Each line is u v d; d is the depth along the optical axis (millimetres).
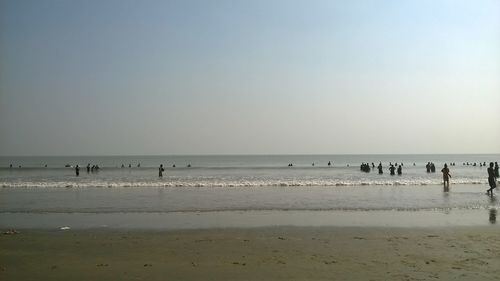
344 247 11305
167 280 8102
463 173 55844
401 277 8258
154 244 11789
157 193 27453
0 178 45969
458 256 10148
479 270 8781
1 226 15227
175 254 10500
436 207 20250
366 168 61562
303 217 17250
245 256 10242
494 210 19219
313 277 8297
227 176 50031
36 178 45688
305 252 10688
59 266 9258
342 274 8516
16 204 21812
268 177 47156
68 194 26906
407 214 18047
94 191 29016
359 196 25312
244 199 23844
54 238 12734
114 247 11383
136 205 21281
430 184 34438
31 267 9172
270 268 9039
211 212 18766
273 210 19375
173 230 14250
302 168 79438
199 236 13086
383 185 33719
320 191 28688
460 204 21359
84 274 8570
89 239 12570
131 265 9344
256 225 15289
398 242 11977
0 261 9750
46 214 18281
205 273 8625
